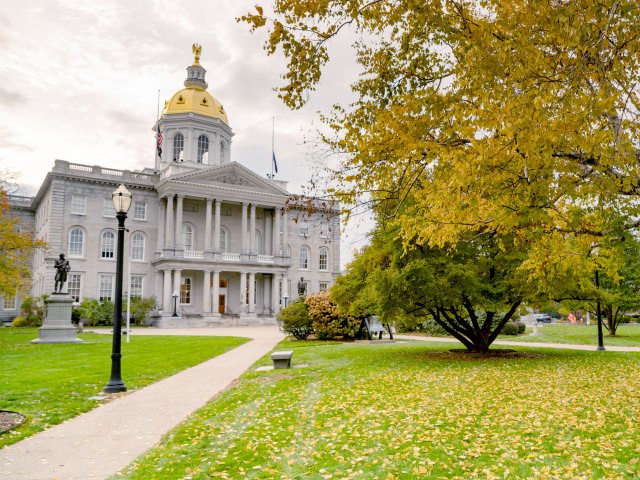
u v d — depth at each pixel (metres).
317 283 71.31
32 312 49.78
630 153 5.86
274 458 6.27
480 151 6.17
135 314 53.53
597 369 14.30
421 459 6.06
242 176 63.25
